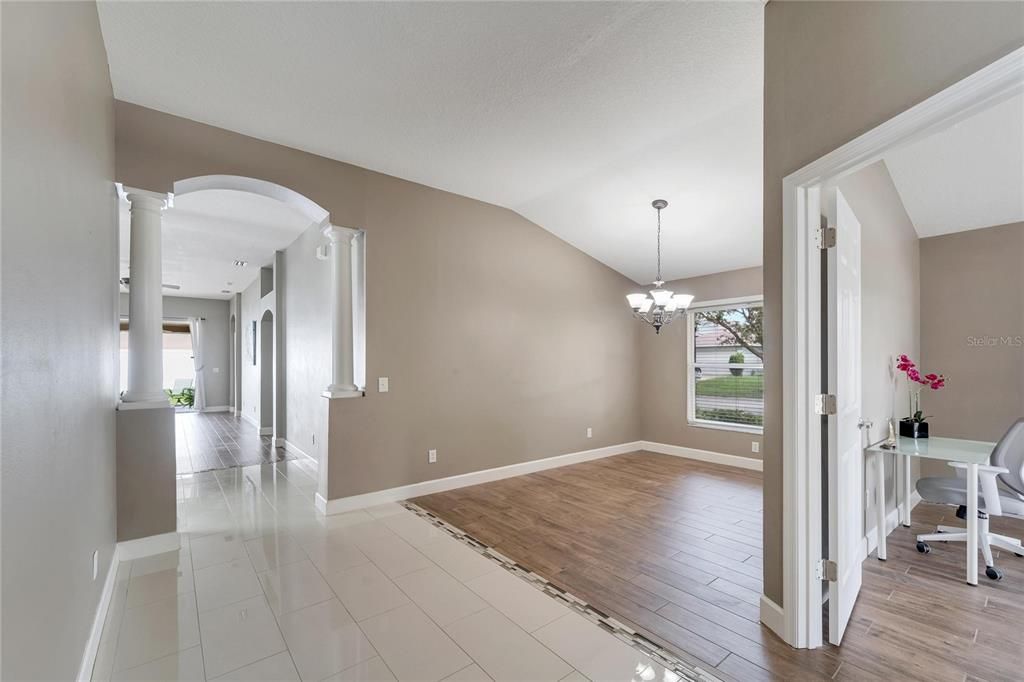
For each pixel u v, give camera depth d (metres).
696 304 5.69
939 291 4.01
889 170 3.31
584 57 2.47
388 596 2.36
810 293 1.90
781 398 1.98
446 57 2.46
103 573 2.22
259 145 3.33
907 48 1.44
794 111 1.90
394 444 3.94
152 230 2.97
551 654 1.90
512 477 4.74
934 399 3.99
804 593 1.90
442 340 4.28
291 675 1.78
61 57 1.47
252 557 2.81
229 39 2.30
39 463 1.23
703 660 1.85
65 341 1.51
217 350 11.12
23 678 1.10
